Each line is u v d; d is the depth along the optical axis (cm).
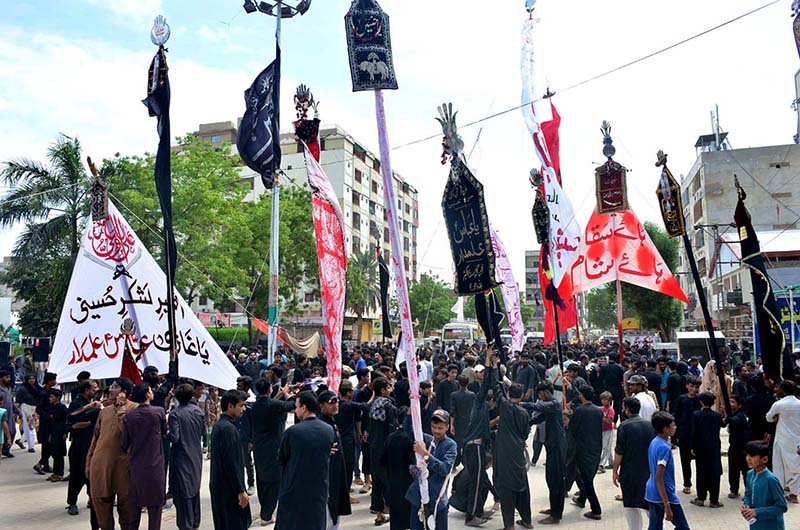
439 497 651
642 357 1773
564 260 1562
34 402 1471
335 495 740
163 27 1038
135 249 1145
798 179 4416
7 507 953
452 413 1043
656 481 641
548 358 2184
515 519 877
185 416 782
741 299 3397
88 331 1077
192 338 1140
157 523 725
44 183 2491
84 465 915
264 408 830
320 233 1097
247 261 3644
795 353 1511
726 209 4506
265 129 1434
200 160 3058
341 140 6259
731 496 976
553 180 1562
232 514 679
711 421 930
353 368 2058
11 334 3478
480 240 850
